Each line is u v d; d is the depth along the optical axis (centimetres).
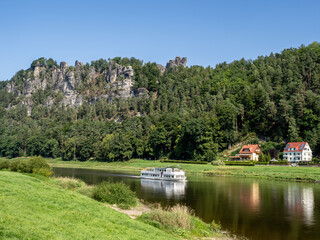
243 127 16675
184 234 2817
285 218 3862
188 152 14325
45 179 5306
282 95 16200
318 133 13088
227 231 3238
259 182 8044
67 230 2064
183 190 6500
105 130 19975
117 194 4272
